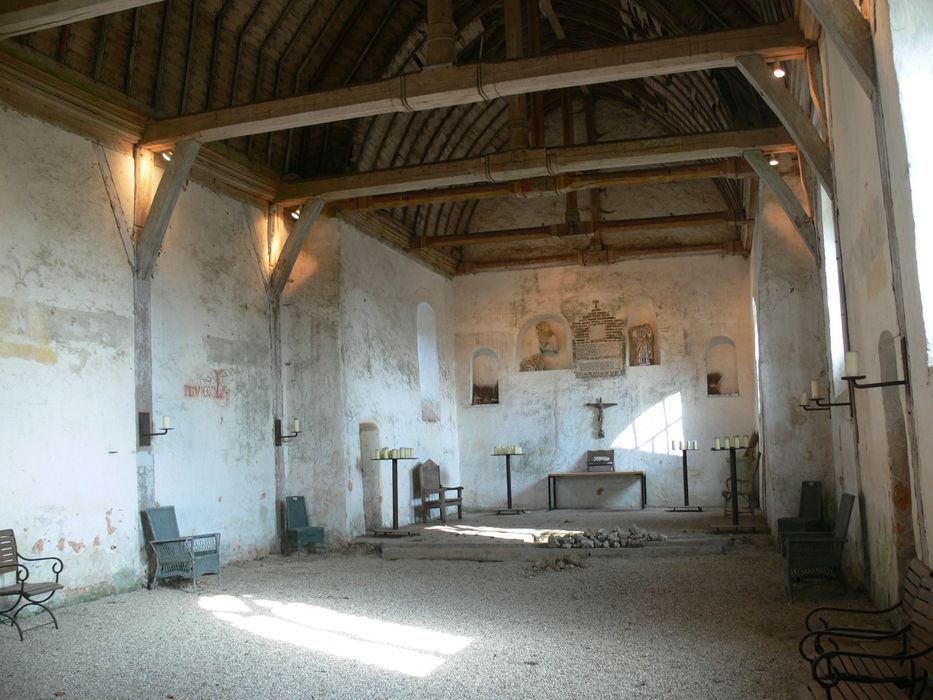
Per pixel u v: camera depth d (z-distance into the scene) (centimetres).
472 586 887
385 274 1455
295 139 1245
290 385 1261
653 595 800
